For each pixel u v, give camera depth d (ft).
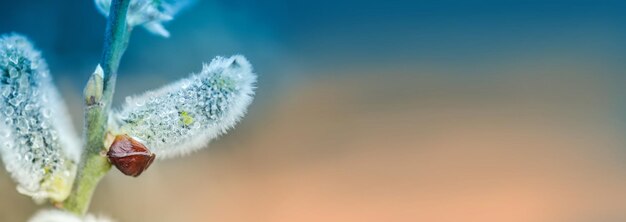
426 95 3.42
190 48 3.33
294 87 3.53
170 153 1.10
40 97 1.09
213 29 3.47
